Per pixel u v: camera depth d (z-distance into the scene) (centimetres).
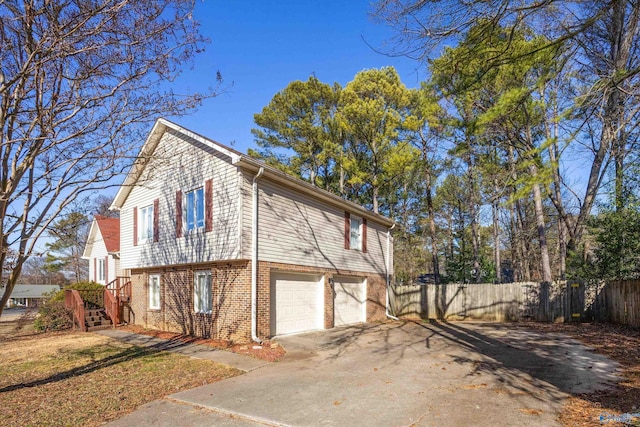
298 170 2870
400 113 2580
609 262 1705
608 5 580
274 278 1326
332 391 734
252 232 1213
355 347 1186
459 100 959
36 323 1752
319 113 2786
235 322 1225
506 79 875
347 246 1725
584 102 653
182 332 1438
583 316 1773
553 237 3089
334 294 1642
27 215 747
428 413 609
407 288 2219
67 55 701
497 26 636
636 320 1481
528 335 1412
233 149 1221
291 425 577
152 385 800
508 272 3862
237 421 598
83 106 764
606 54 725
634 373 827
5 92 692
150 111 840
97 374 897
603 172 1670
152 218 1605
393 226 2139
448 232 3428
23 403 698
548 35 654
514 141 1134
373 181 2619
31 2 683
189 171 1409
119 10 717
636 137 874
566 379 793
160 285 1573
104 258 2556
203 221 1345
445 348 1169
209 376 863
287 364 966
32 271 5522
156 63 802
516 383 769
